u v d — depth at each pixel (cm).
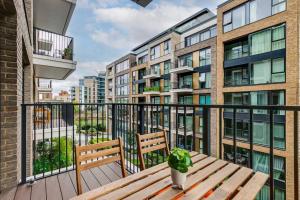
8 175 238
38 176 274
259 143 945
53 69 827
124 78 2803
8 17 247
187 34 1741
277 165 869
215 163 167
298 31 830
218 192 117
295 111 150
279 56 901
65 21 751
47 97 2886
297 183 150
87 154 143
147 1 323
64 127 712
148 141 193
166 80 1898
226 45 1187
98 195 110
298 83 834
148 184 124
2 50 240
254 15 1014
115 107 372
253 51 1020
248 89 1038
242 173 146
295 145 151
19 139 275
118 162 333
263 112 927
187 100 1578
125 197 108
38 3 605
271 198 167
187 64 1575
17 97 251
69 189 237
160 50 1977
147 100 2116
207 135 228
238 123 1055
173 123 1370
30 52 540
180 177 116
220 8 1184
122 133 362
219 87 1199
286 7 870
